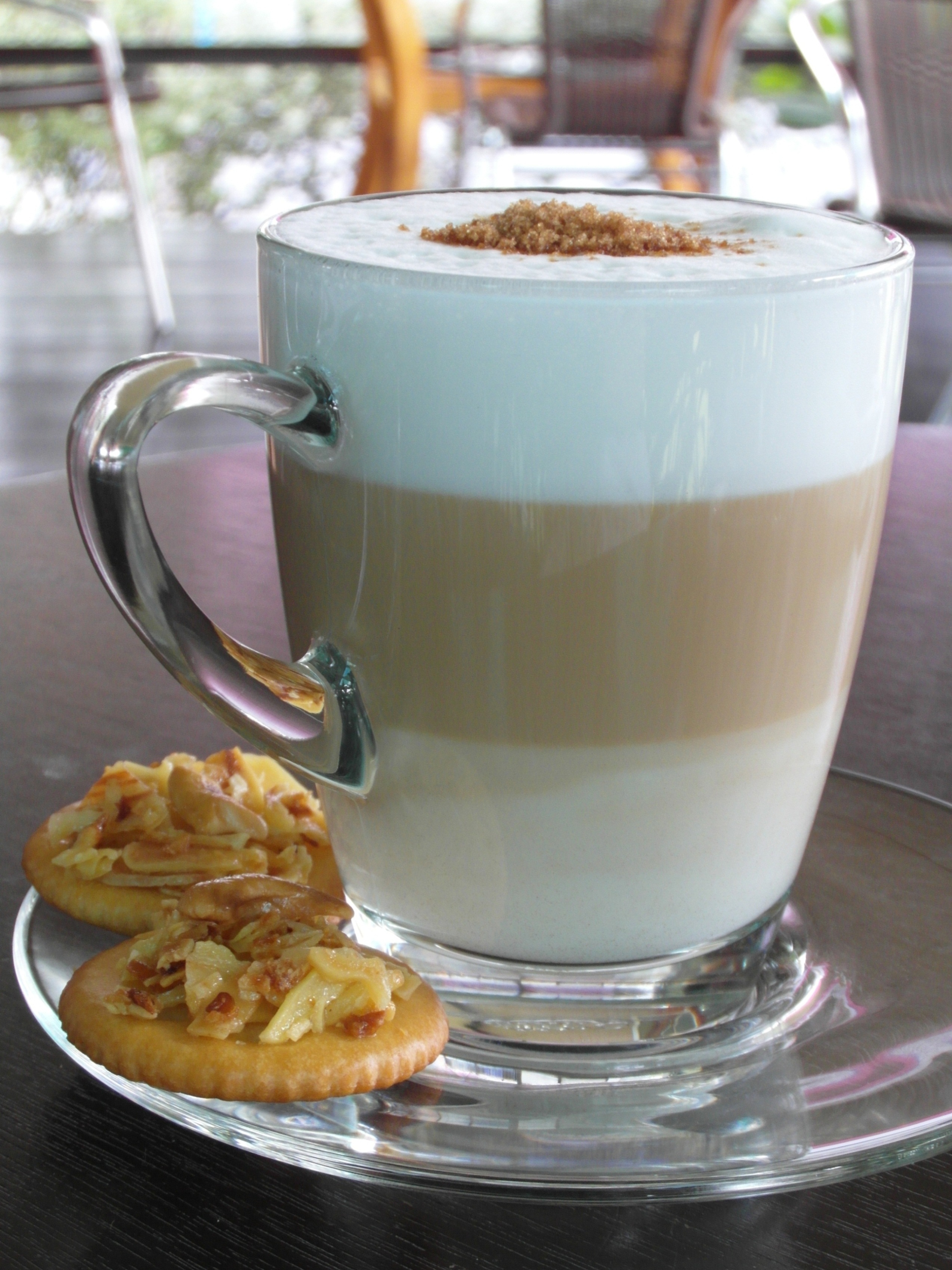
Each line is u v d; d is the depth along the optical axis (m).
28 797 0.38
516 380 0.29
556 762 0.31
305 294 0.31
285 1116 0.29
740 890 0.32
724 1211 0.28
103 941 0.33
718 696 0.31
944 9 1.54
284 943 0.31
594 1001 0.32
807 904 0.35
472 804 0.32
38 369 1.78
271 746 0.31
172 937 0.31
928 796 0.39
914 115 1.58
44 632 0.46
